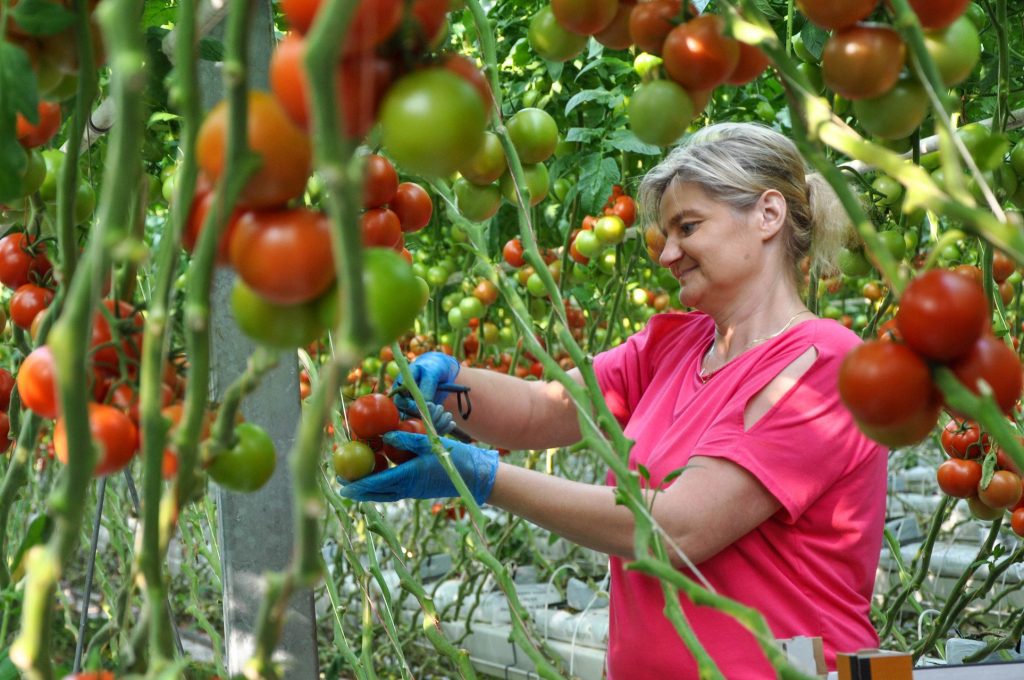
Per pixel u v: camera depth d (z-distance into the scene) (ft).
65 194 2.63
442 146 2.01
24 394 2.42
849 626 5.42
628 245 10.80
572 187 9.72
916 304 2.27
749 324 5.97
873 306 10.72
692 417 5.64
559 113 9.64
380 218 3.39
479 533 4.11
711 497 5.17
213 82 4.40
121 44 1.80
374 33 1.85
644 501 3.11
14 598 3.36
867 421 2.40
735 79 3.03
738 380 5.55
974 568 7.92
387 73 2.04
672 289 11.32
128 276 2.63
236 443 2.52
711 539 5.20
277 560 4.44
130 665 2.32
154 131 5.58
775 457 5.20
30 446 2.94
